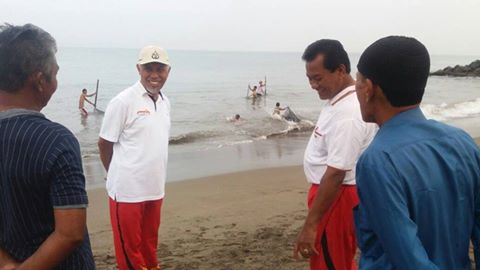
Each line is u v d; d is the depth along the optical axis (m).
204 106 24.84
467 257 1.79
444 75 61.97
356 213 1.81
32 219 1.83
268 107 24.33
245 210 6.61
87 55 122.25
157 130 3.92
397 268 1.57
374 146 1.67
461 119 19.17
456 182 1.67
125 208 3.83
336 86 2.91
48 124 1.82
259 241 5.23
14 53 1.78
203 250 4.99
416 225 1.58
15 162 1.76
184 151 12.60
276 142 14.14
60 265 1.89
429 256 1.67
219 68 75.00
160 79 3.89
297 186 8.25
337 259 2.99
